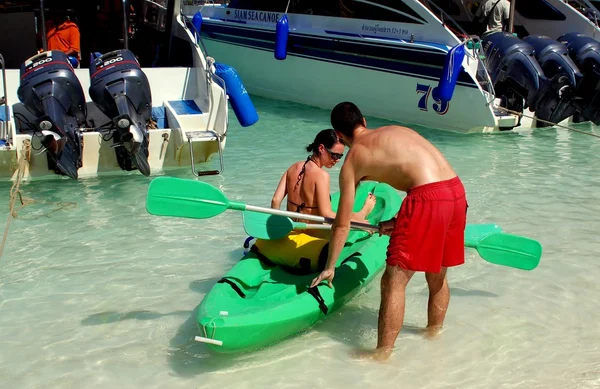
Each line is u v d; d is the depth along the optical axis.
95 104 7.45
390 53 10.32
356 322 4.46
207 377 3.83
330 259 4.16
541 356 4.08
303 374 3.85
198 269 5.22
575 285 5.03
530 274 5.22
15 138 7.04
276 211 4.45
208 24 13.24
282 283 4.55
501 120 9.99
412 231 3.81
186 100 8.77
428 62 9.87
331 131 4.69
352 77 10.98
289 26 11.84
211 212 4.45
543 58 10.23
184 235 5.91
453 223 3.93
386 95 10.65
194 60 8.87
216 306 3.99
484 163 8.34
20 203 6.62
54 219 6.22
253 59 12.55
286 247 4.73
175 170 7.84
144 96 7.37
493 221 6.28
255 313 3.88
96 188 7.14
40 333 4.28
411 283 5.03
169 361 3.99
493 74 10.41
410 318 4.51
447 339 4.25
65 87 7.11
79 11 8.91
